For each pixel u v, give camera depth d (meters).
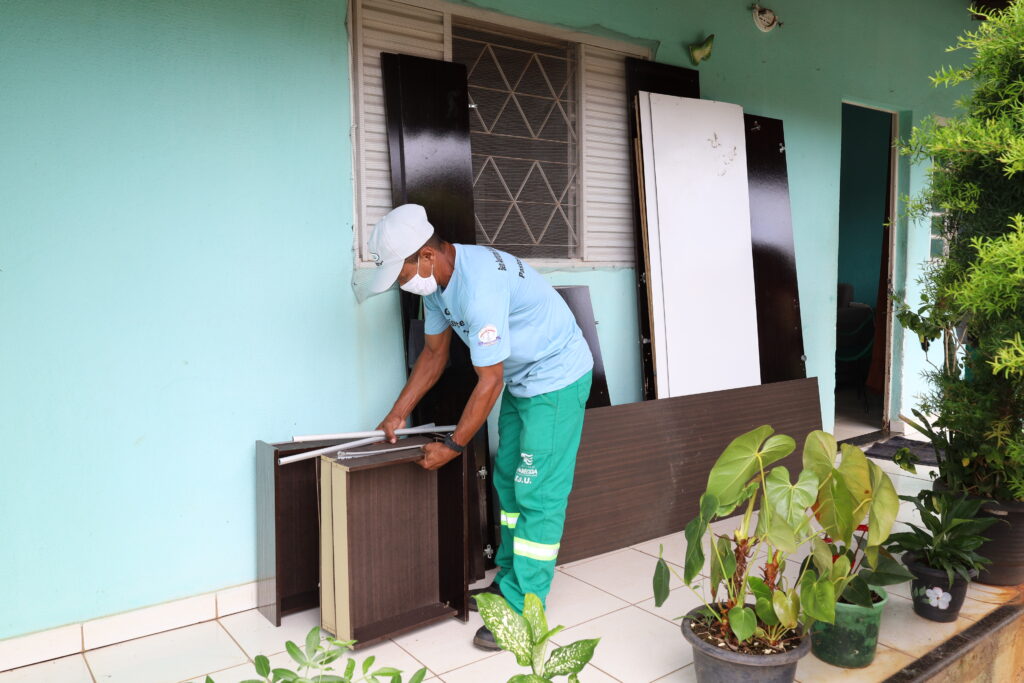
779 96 4.30
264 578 2.60
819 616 1.83
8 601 2.23
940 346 5.54
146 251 2.39
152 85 2.36
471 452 2.91
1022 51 2.46
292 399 2.71
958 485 2.85
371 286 2.31
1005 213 2.59
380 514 2.45
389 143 2.84
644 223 3.54
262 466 2.57
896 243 5.33
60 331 2.26
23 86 2.16
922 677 2.18
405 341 2.89
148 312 2.40
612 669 2.24
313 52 2.68
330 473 2.37
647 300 3.59
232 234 2.54
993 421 2.70
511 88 3.25
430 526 2.60
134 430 2.40
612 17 3.48
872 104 4.98
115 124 2.31
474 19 3.09
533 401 2.47
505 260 2.44
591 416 3.19
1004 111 2.54
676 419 3.49
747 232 3.91
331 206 2.75
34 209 2.20
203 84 2.46
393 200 2.85
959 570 2.45
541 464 2.45
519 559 2.49
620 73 3.61
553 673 1.32
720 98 3.99
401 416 2.62
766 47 4.20
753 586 1.97
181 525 2.52
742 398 3.79
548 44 3.37
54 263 2.24
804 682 2.15
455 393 2.96
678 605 2.68
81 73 2.25
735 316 3.84
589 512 3.15
